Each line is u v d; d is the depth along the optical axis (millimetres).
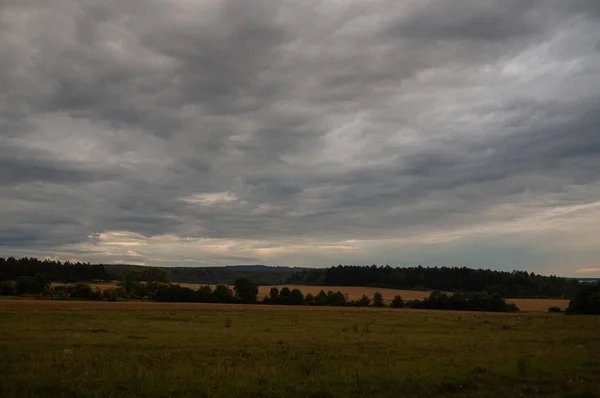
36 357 18438
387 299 129500
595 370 18297
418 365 19000
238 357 20500
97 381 14164
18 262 148250
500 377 16766
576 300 82625
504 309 103000
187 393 13289
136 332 30672
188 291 107688
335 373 16641
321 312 70000
